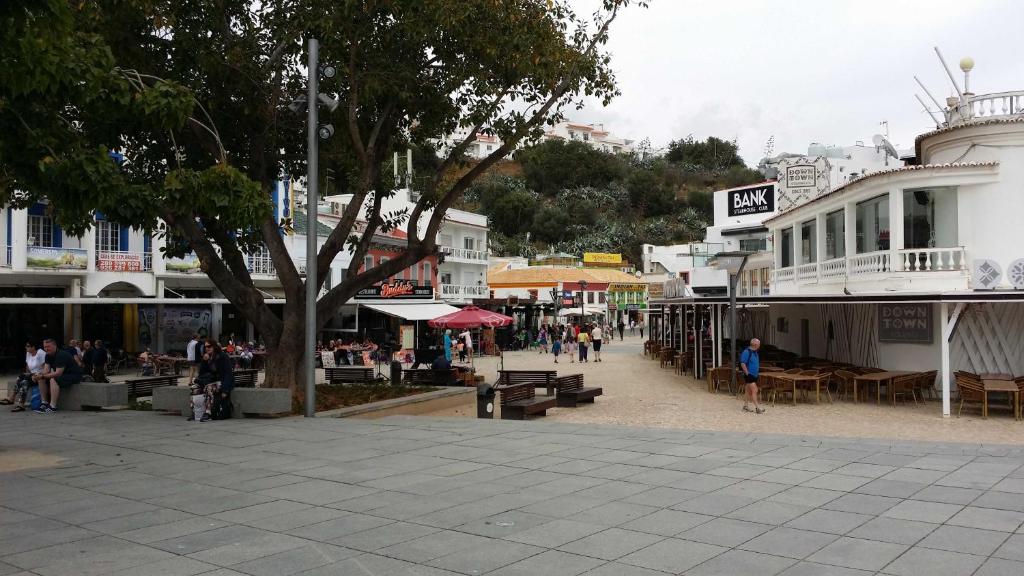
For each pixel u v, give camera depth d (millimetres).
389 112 18203
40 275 29734
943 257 20703
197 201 13352
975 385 17484
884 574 5391
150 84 16094
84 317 32500
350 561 5863
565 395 20078
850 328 25172
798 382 20719
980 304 20078
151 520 7152
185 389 15547
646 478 8734
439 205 18641
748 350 18688
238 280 17969
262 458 10414
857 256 22656
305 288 16625
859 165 49312
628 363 38531
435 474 9141
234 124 18781
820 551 5941
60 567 5766
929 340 20891
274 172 20906
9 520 7207
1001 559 5660
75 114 14203
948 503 7348
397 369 23984
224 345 32125
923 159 23516
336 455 10555
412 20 16156
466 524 6875
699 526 6703
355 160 19719
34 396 16891
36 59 9789
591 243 101062
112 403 16703
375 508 7516
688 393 23547
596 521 6918
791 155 50938
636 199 119625
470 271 62719
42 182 11609
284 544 6332
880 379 19641
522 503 7637
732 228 54125
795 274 29219
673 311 38531
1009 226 20000
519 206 105250
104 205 12117
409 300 44125
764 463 9500
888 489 7977
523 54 16719
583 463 9688
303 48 16406
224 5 16812
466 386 22281
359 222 46344
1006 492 7758
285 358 17234
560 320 66938
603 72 18688
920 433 15203
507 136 18281
